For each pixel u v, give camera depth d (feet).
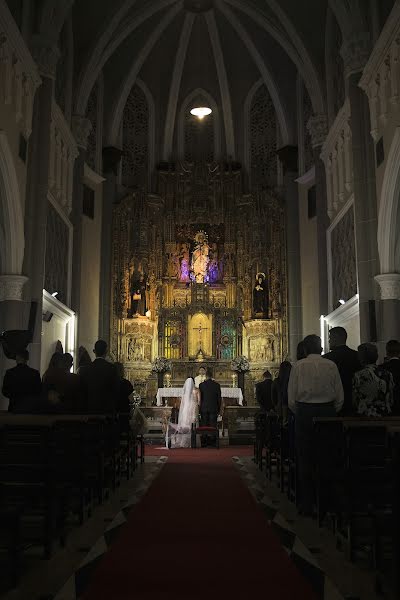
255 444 49.75
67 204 71.61
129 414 40.63
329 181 72.18
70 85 73.87
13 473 19.95
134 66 85.30
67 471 24.21
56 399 27.84
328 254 72.49
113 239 85.76
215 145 92.99
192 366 85.05
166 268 88.38
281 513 27.76
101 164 85.81
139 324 84.02
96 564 18.90
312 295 80.53
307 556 20.02
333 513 24.39
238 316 86.17
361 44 59.00
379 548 16.80
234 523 25.39
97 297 82.74
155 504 29.91
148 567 18.57
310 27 75.05
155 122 91.86
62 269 69.97
